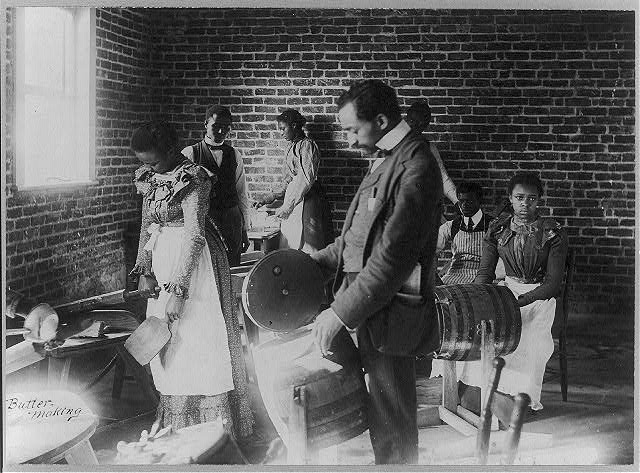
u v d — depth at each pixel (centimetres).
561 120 662
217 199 507
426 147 274
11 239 479
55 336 354
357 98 272
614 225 659
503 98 666
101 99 600
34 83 539
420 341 281
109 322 402
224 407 345
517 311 369
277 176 695
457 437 376
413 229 264
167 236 348
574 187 663
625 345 556
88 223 580
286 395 287
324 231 605
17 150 486
